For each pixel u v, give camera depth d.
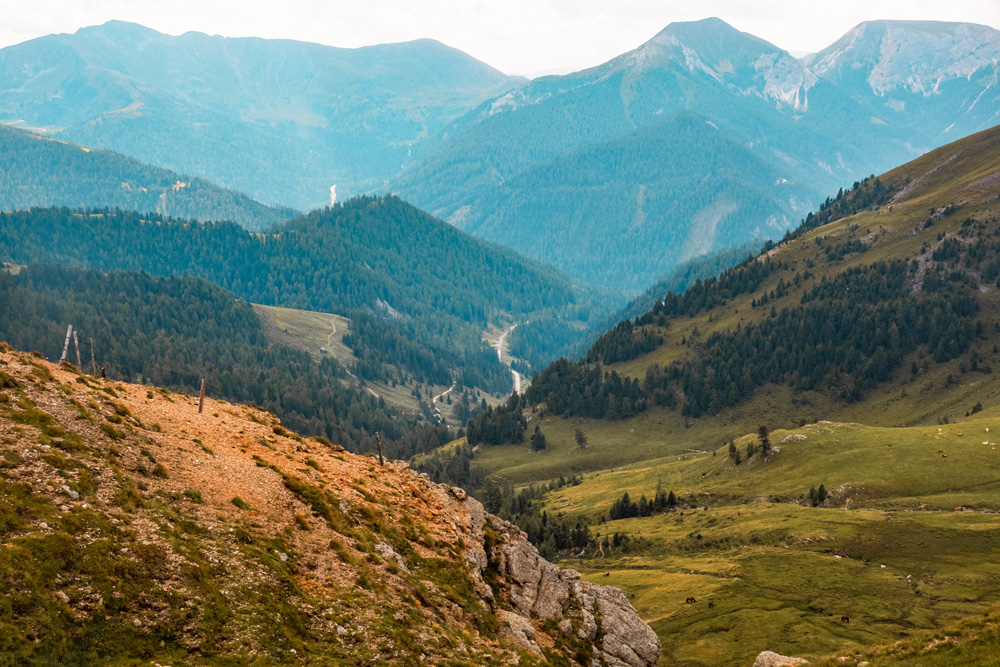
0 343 41.50
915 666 38.06
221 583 30.47
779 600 108.06
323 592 34.06
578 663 44.91
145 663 25.27
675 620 106.19
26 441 32.25
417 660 32.19
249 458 42.84
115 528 29.97
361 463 52.97
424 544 44.38
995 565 110.62
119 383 48.34
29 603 24.58
